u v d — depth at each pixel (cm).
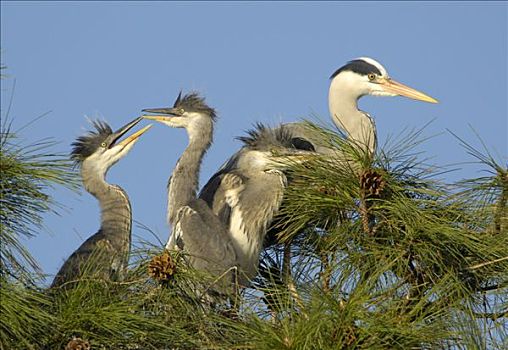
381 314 932
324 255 1098
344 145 1099
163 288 1012
